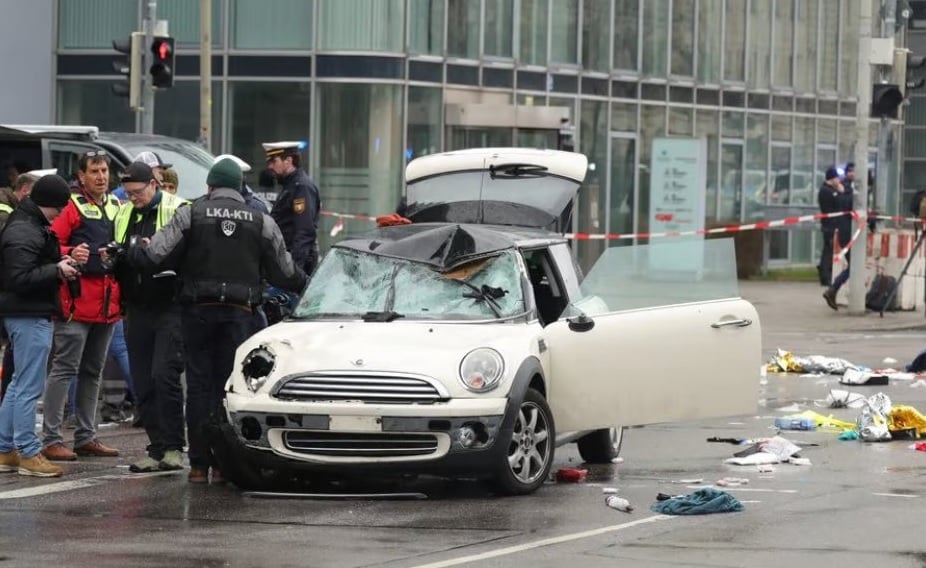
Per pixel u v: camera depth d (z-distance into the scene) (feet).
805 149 348.79
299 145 122.01
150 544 74.28
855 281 222.48
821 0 352.08
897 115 224.33
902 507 83.97
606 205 294.66
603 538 75.66
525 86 276.82
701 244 98.07
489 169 139.44
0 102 251.80
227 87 252.42
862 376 146.72
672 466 101.09
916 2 400.67
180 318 97.19
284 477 92.63
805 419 119.34
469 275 94.38
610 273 97.40
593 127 291.99
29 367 95.30
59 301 96.02
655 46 305.73
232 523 80.07
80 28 257.34
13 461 96.84
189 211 93.30
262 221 94.17
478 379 86.53
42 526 79.15
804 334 199.82
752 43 330.54
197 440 93.56
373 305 93.91
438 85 259.60
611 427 95.66
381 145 251.19
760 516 81.35
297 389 86.84
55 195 94.84
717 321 97.45
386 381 86.28
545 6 280.72
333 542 74.84
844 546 73.41
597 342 94.53
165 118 255.09
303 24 249.96
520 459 88.89
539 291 98.17
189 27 253.24
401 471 86.33
